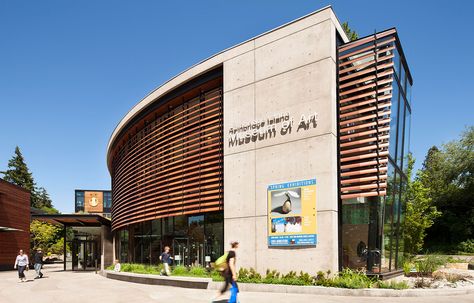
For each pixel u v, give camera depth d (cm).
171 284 1543
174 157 2002
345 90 1427
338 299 1070
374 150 1353
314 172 1379
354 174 1341
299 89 1468
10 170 7894
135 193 2455
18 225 3641
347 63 1419
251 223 1525
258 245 1490
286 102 1498
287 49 1526
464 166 3831
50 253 5803
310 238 1344
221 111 1773
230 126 1659
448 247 3659
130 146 2727
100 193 7069
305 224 1364
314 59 1445
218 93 1825
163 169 2142
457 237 3744
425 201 2381
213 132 1795
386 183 1304
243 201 1565
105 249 3303
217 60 1767
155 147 2255
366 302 1016
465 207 3841
